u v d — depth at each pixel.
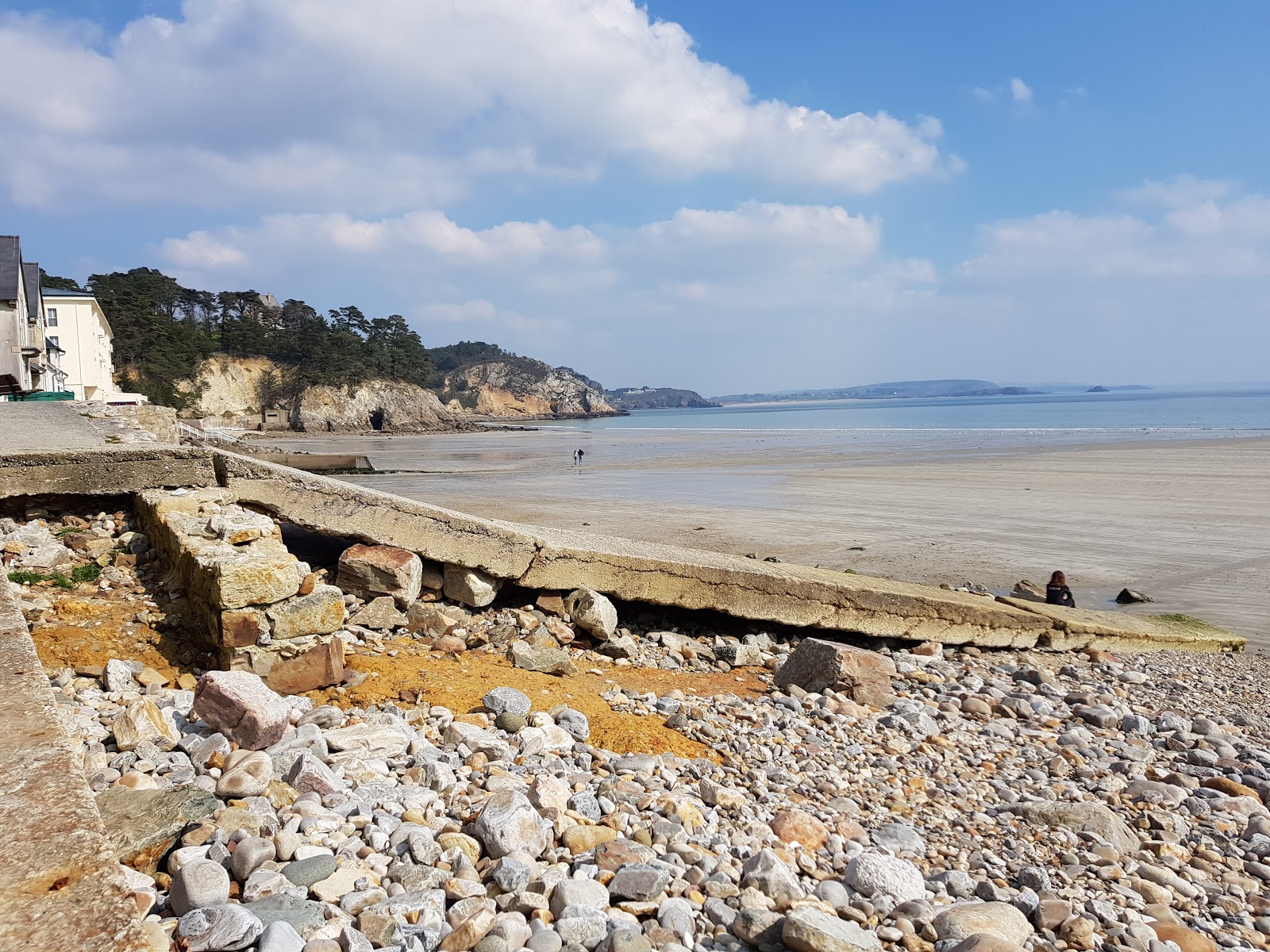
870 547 20.58
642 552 9.46
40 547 7.31
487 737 5.22
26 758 2.62
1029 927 3.79
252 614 5.79
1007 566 18.25
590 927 3.24
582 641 8.59
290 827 3.63
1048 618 10.66
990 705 7.85
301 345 139.00
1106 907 4.12
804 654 7.96
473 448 75.81
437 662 7.04
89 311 61.06
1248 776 6.29
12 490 7.80
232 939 2.76
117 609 6.65
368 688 6.20
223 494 8.02
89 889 2.04
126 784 3.92
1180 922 4.14
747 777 5.42
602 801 4.54
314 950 2.81
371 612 7.64
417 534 8.30
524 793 4.35
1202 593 15.61
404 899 3.27
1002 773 6.14
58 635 6.10
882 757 6.11
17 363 35.19
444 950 3.04
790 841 4.52
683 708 6.41
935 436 75.69
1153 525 23.31
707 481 38.78
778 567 10.04
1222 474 35.97
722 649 8.70
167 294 131.12
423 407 142.75
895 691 8.12
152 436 13.16
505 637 7.93
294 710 5.29
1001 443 61.75
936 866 4.54
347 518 8.27
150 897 3.10
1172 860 4.87
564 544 8.94
